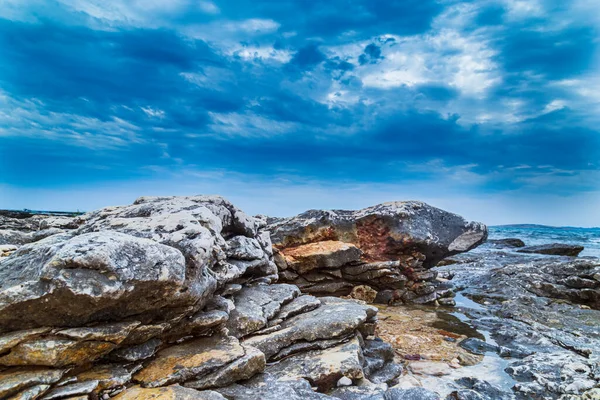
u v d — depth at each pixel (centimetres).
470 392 528
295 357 570
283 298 719
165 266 429
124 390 401
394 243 1199
